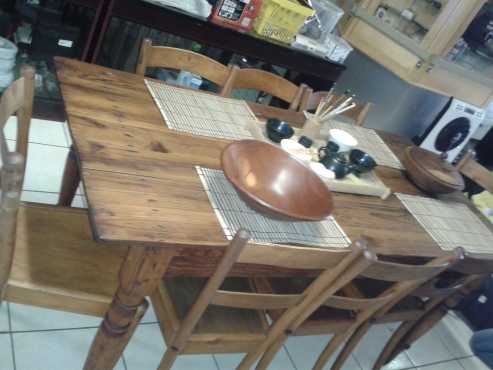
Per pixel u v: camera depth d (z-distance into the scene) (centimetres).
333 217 141
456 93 322
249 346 135
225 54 271
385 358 202
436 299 180
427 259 152
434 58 290
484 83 326
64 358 146
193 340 123
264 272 127
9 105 112
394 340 196
